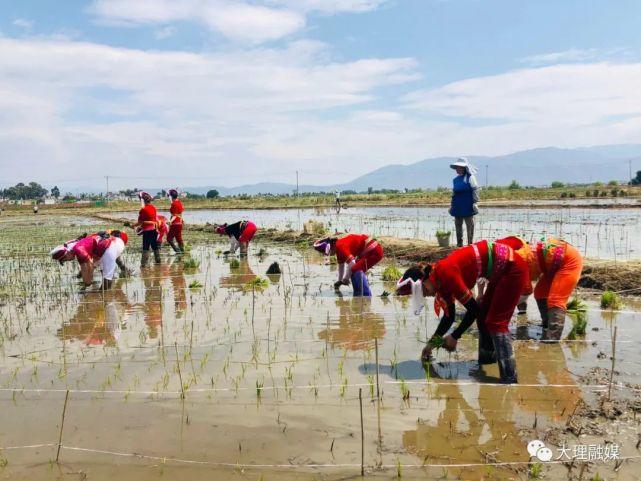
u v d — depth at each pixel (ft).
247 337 26.37
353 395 18.89
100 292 39.19
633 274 33.86
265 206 187.01
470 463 14.33
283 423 16.83
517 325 27.22
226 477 13.87
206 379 20.71
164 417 17.43
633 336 24.71
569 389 18.98
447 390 19.20
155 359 23.30
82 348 25.23
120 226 113.91
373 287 38.83
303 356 23.27
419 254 49.26
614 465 14.08
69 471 14.35
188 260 54.19
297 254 59.06
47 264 54.90
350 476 13.80
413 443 15.43
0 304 35.86
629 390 18.69
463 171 43.57
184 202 257.14
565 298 24.49
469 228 44.06
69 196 433.07
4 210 250.37
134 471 14.28
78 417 17.58
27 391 19.95
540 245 25.26
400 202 181.06
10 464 14.78
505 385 19.51
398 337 25.94
